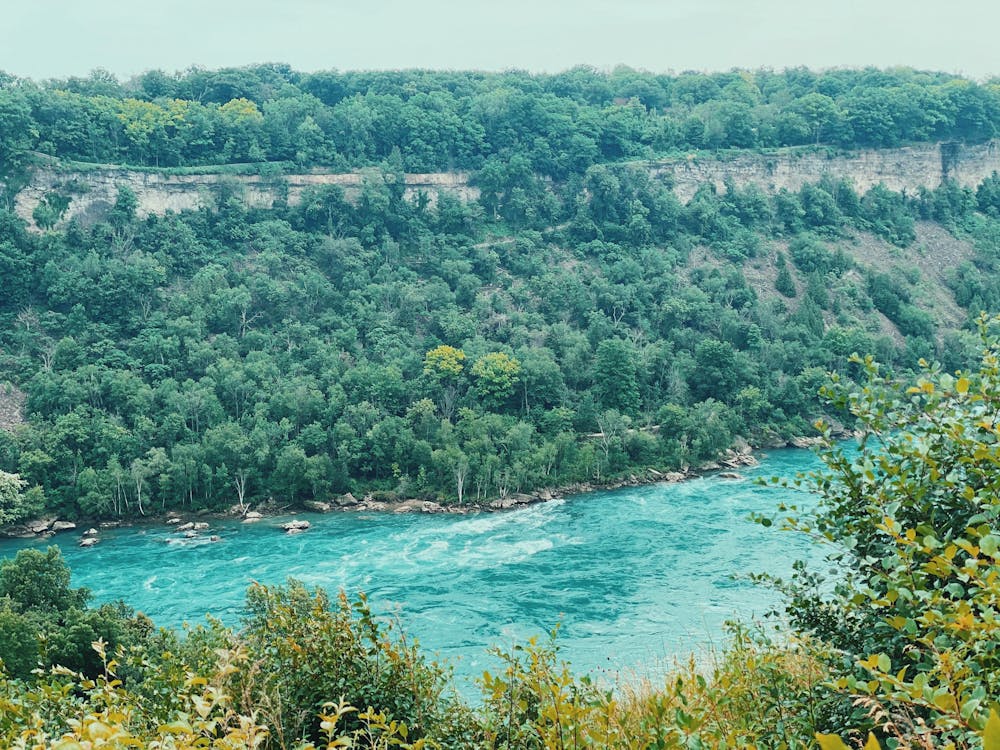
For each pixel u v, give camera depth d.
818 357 120.44
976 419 9.12
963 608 6.59
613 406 105.75
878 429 10.13
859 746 8.98
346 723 11.23
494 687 10.27
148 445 90.25
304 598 19.39
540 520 80.12
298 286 115.25
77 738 6.00
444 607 56.69
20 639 33.59
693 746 7.62
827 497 10.22
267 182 133.88
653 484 92.25
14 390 95.38
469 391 101.75
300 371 103.50
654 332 122.88
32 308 105.88
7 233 108.50
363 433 95.12
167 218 123.38
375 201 133.38
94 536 78.94
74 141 121.94
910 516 9.34
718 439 99.56
